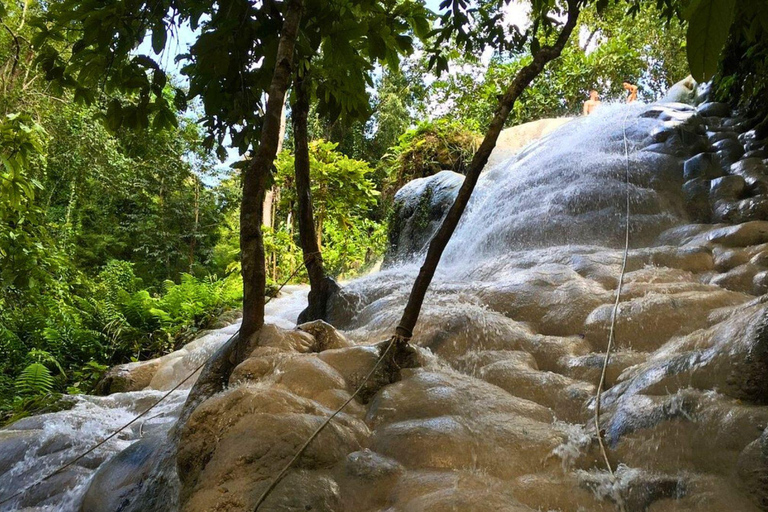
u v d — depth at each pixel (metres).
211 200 21.84
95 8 3.30
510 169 7.86
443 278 5.16
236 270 12.89
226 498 1.87
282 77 3.07
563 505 1.94
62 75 3.59
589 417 2.58
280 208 14.31
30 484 3.64
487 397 2.63
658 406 2.28
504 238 5.61
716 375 2.31
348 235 14.61
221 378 3.11
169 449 2.93
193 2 3.39
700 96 7.66
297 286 13.07
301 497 1.87
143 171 19.17
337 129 22.11
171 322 10.12
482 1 4.08
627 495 1.98
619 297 3.61
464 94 15.28
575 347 3.27
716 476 1.96
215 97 3.75
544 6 3.79
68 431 4.23
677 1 4.43
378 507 1.97
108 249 19.19
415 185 10.30
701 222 5.25
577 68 15.15
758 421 2.03
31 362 8.09
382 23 3.32
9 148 5.03
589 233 5.23
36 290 6.35
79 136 15.20
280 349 2.84
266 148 3.05
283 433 2.06
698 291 3.51
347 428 2.29
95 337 8.92
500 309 3.87
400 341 2.91
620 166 5.90
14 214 6.00
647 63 16.28
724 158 5.78
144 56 3.49
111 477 3.26
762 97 6.26
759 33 5.28
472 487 1.93
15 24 9.44
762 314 2.35
